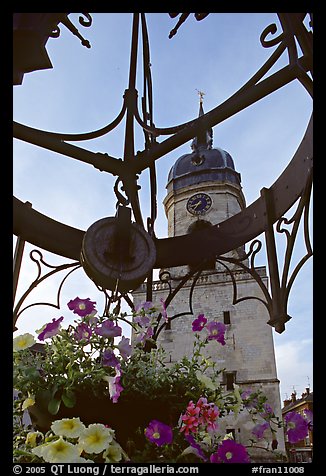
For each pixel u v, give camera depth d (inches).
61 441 54.3
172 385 71.6
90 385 66.9
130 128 119.8
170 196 1322.6
